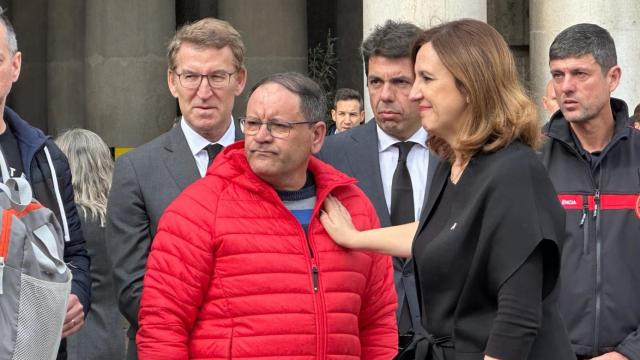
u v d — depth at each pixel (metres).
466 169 4.25
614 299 5.57
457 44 4.21
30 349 4.09
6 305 4.06
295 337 4.66
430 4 9.96
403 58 5.82
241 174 4.80
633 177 5.63
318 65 15.43
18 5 16.00
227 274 4.68
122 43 13.84
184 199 4.78
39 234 4.29
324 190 4.88
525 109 4.19
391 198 5.96
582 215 5.64
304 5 14.62
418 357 4.29
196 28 5.52
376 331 5.14
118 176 5.50
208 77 5.48
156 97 13.94
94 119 13.95
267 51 14.43
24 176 4.96
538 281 4.10
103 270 7.09
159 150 5.55
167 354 4.66
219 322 4.68
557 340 4.19
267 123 4.71
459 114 4.25
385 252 4.78
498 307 4.11
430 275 4.25
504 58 4.21
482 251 4.12
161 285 4.69
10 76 4.91
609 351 5.57
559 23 10.78
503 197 4.11
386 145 6.01
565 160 5.75
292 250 4.73
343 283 4.81
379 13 10.08
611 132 5.71
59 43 15.51
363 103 12.79
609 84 5.67
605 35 5.66
